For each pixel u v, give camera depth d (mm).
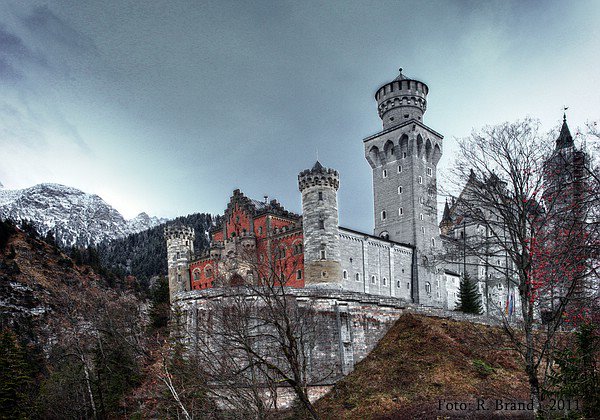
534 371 25250
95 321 51844
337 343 50625
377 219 96750
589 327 22484
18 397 49906
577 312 25656
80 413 48938
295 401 33219
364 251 78750
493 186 33031
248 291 43875
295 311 42781
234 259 58188
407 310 57781
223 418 27938
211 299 47719
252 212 85125
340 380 48469
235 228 88125
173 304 51469
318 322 50094
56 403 49625
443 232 96000
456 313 59375
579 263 24562
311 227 71500
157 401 36562
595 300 23703
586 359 21766
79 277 125500
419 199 92000
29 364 59938
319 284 69562
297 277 74562
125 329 51156
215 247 85500
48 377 57250
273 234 79688
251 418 26766
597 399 21078
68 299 75688
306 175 72688
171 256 93875
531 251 28578
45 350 74438
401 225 92625
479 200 33594
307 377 46094
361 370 49938
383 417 40219
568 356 22859
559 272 26375
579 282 24766
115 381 46594
